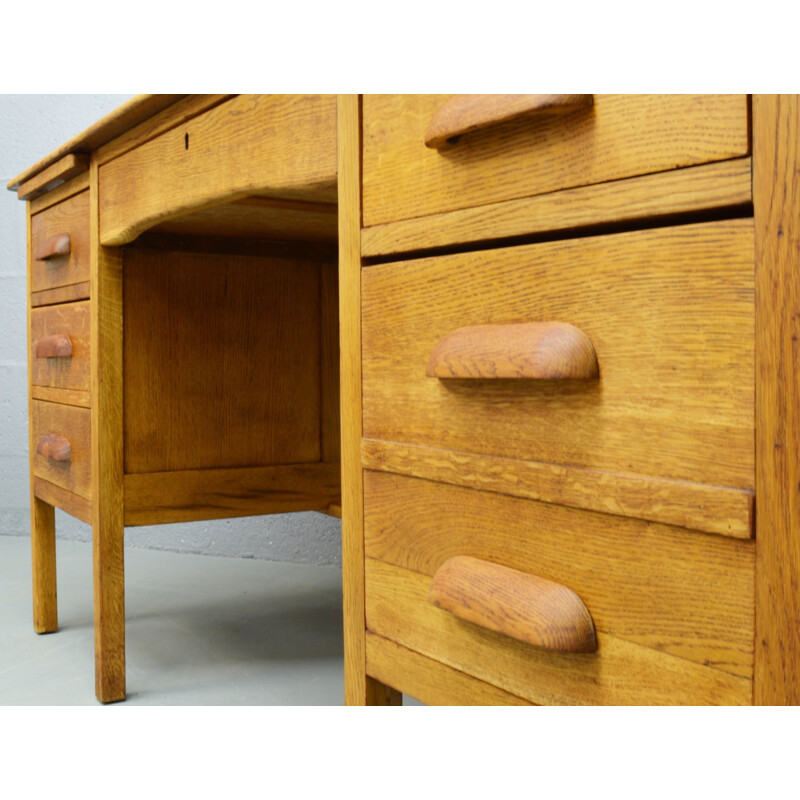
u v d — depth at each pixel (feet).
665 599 1.59
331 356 4.69
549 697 1.85
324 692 3.94
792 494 1.38
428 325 2.12
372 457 2.33
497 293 1.92
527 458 1.87
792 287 1.37
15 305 8.11
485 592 1.90
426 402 2.14
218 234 4.32
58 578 6.45
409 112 2.16
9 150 8.08
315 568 6.74
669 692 1.59
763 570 1.42
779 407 1.39
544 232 1.82
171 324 4.21
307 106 2.54
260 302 4.48
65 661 4.55
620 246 1.65
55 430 4.68
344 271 2.41
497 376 1.80
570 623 1.72
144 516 4.09
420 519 2.19
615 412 1.67
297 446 4.58
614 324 1.66
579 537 1.76
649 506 1.60
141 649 4.65
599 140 1.68
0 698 3.95
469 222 1.99
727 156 1.46
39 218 4.90
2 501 8.21
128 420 4.08
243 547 7.16
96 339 3.99
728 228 1.46
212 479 4.30
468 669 2.06
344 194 2.39
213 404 4.32
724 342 1.47
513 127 1.87
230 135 2.91
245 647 4.68
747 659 1.46
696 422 1.52
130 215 3.65
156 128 3.38
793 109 1.36
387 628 2.32
